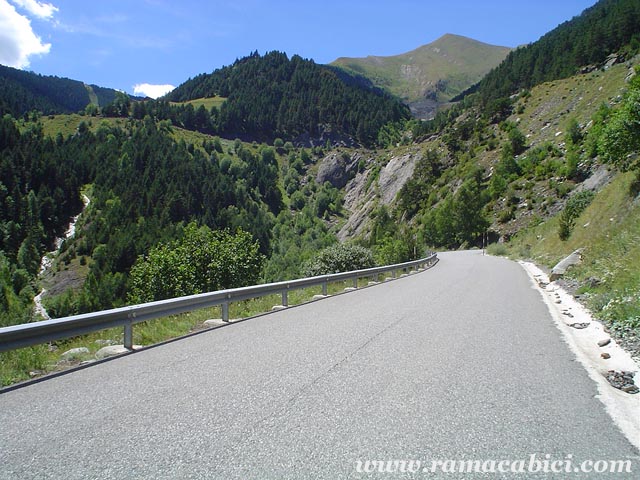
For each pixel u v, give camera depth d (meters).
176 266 27.44
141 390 5.42
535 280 19.89
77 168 143.62
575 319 9.95
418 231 99.94
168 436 4.05
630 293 9.61
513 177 90.12
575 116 97.69
